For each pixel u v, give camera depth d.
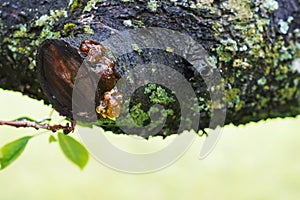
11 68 0.84
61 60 0.76
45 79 0.77
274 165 2.26
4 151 0.83
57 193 2.12
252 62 0.80
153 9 0.78
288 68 0.80
